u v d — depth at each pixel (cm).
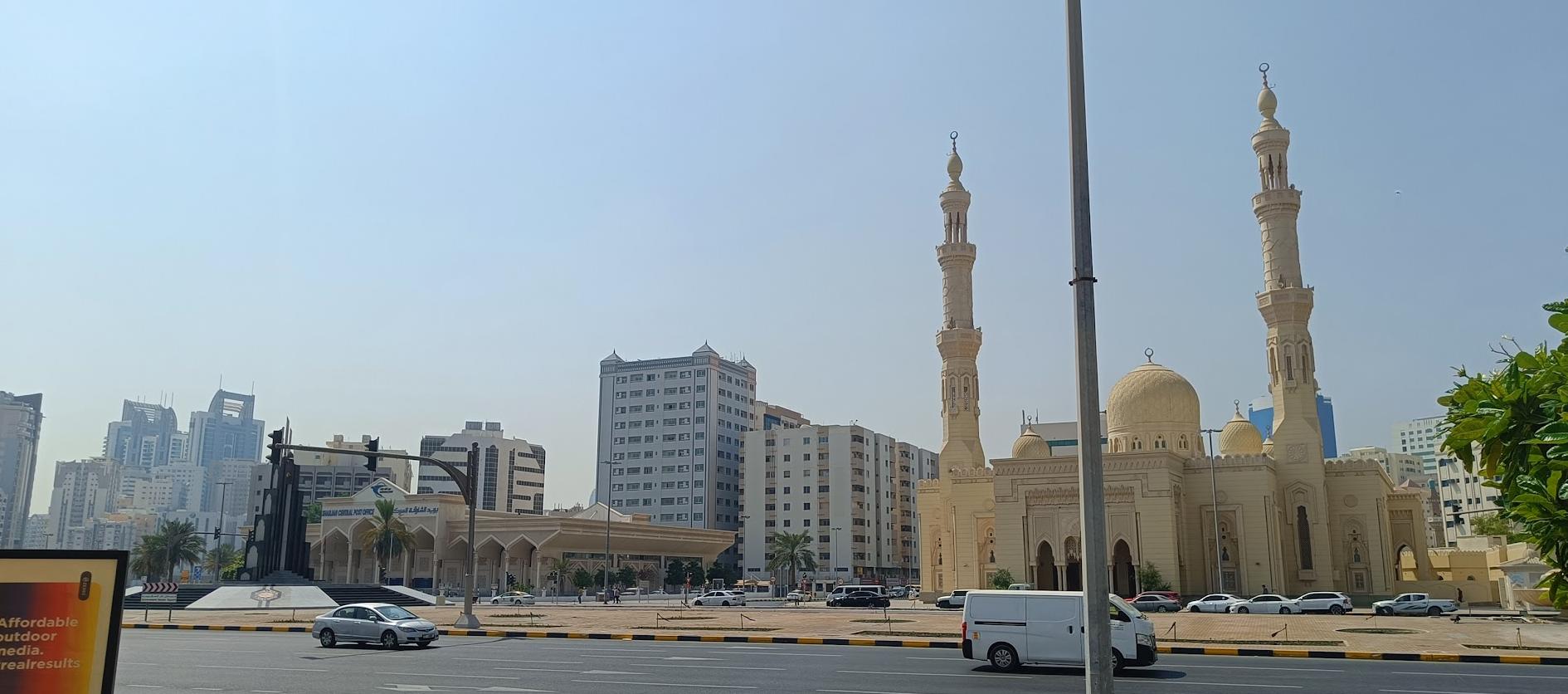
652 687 2777
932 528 9938
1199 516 8512
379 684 2844
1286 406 8650
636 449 18962
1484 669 3241
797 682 2864
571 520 12512
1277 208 8688
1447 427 1259
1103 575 1395
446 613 6756
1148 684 2820
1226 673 3094
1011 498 8562
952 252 9812
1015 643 3150
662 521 18425
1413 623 5431
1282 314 8656
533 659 3562
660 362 19150
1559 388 1115
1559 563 1162
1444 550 9938
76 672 934
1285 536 8506
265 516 9425
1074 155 1492
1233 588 8319
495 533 12862
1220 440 9462
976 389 9675
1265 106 8838
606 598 10262
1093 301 1454
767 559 16888
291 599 8156
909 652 3888
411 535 12600
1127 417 9150
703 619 5869
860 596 8212
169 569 14938
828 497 16612
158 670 3222
